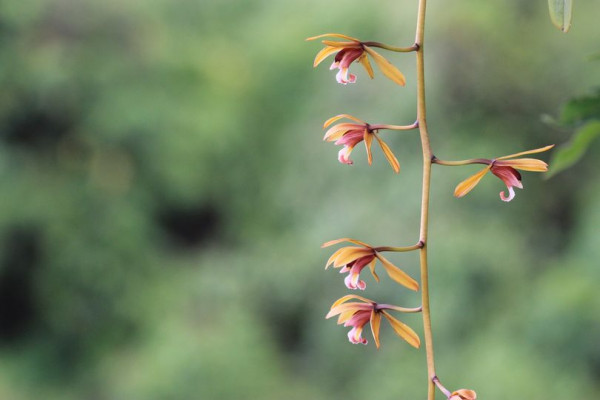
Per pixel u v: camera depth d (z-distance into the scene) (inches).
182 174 559.5
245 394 449.1
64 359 511.5
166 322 492.7
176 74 580.1
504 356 364.8
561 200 402.6
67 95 536.1
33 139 533.6
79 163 538.6
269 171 583.8
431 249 381.7
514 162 71.0
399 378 382.6
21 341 513.0
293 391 436.5
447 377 370.0
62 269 514.3
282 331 465.1
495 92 395.5
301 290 445.7
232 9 649.6
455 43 397.1
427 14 403.5
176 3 640.4
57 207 517.0
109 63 554.3
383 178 402.6
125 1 564.4
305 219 438.6
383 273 386.9
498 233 385.7
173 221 574.9
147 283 532.1
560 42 396.8
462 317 375.6
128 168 554.6
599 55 79.3
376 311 70.6
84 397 498.9
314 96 493.4
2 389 497.0
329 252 419.2
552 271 383.6
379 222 396.5
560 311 365.7
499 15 397.7
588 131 86.9
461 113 398.0
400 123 396.2
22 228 506.3
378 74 408.5
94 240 525.7
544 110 397.1
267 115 601.6
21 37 530.3
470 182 72.2
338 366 421.4
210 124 570.9
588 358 362.6
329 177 425.1
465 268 377.7
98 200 533.0
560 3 71.8
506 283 379.9
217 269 504.1
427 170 70.4
